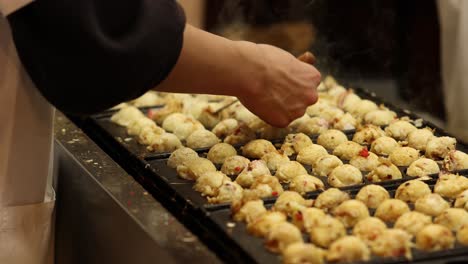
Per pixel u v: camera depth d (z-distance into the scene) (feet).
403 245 4.20
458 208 4.61
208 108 6.15
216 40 4.92
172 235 4.45
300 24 7.07
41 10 4.40
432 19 7.52
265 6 6.95
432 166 5.15
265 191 4.80
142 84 4.58
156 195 5.01
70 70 4.49
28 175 5.19
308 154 5.34
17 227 5.23
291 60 5.26
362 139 5.63
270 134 5.73
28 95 5.06
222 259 4.33
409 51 7.57
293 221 4.44
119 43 4.46
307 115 5.97
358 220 4.50
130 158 5.47
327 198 4.65
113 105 4.63
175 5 4.65
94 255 5.22
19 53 4.58
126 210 4.69
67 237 5.66
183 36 4.69
